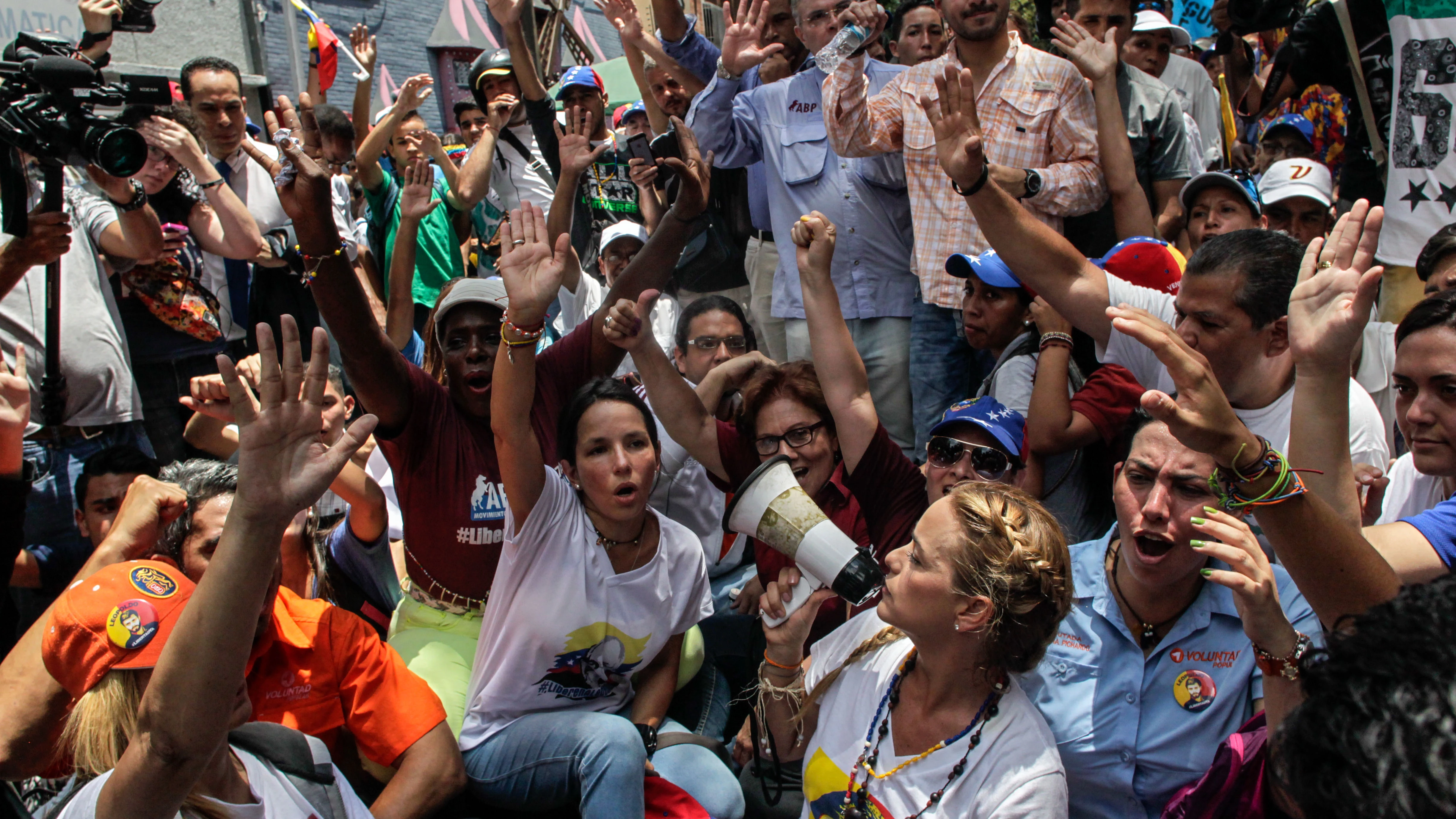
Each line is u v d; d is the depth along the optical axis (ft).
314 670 8.44
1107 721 7.18
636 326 9.62
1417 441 7.36
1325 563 5.66
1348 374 6.29
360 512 10.80
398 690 8.63
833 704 7.18
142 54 26.96
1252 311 8.29
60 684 7.09
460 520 9.86
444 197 18.79
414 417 9.65
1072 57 12.57
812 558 7.50
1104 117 12.44
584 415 8.93
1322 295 6.34
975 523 6.35
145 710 5.02
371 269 18.35
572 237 19.08
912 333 13.80
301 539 10.53
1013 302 11.24
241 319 15.48
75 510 12.06
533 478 8.64
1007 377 11.02
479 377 9.95
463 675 9.79
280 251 15.21
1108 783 7.17
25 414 6.75
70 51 8.43
